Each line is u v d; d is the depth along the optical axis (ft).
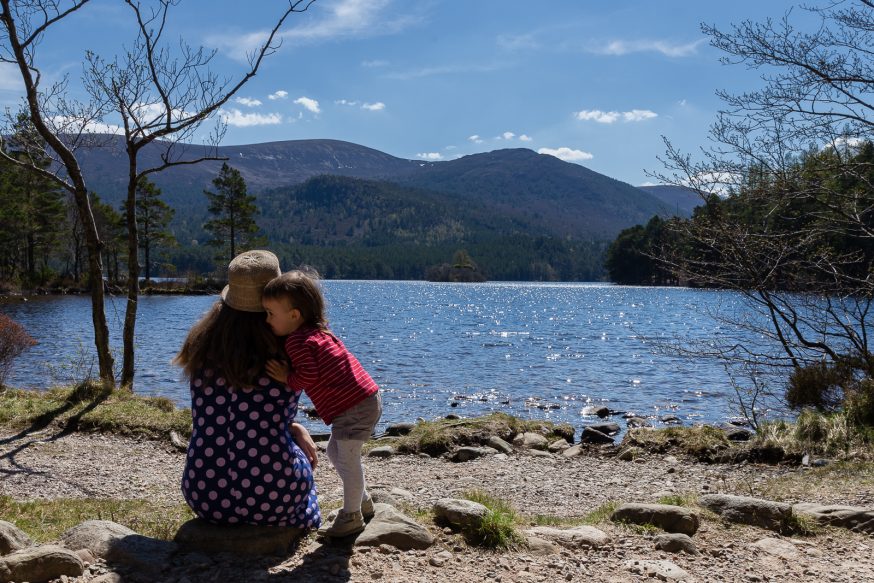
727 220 33.35
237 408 11.12
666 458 27.94
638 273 460.96
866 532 14.92
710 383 63.46
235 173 236.63
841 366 34.17
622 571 11.89
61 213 211.20
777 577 12.12
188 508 17.12
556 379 66.18
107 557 10.66
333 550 11.53
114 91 32.65
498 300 278.05
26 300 172.45
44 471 21.58
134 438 27.32
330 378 11.03
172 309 157.79
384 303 238.27
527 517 17.34
